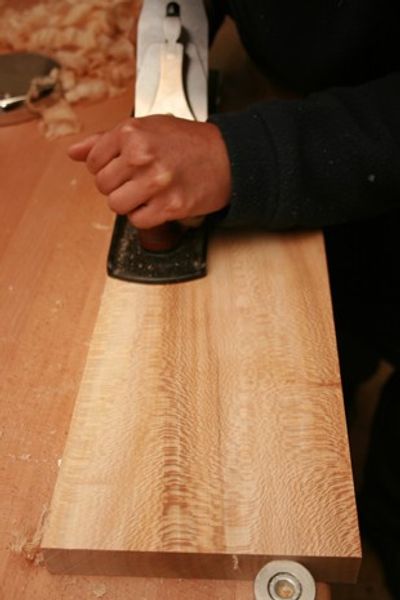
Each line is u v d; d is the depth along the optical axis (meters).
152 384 0.54
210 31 0.93
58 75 0.92
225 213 0.63
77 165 0.80
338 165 0.62
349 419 1.27
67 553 0.45
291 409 0.52
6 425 0.55
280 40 0.80
